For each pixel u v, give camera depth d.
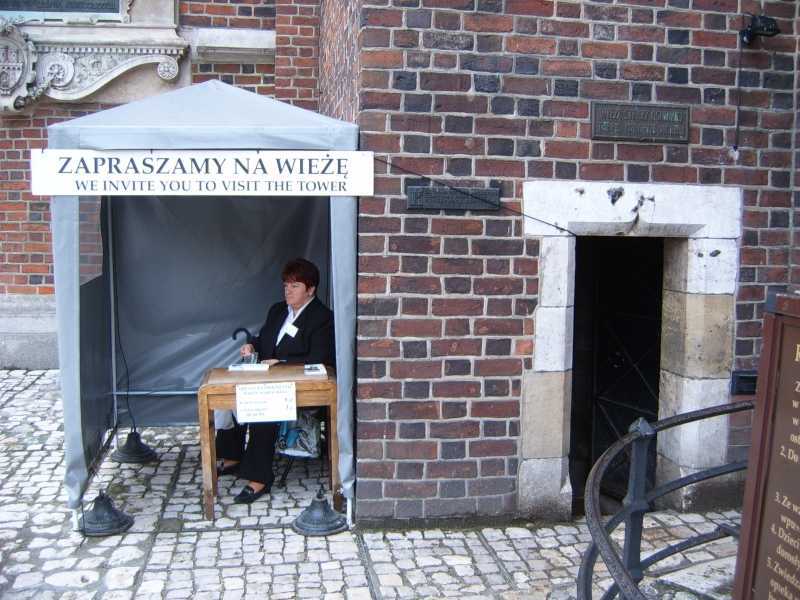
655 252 5.50
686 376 4.90
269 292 5.98
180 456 5.96
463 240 4.55
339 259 4.45
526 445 4.71
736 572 2.84
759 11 4.79
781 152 4.89
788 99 4.87
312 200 5.91
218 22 7.80
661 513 4.97
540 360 4.67
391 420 4.59
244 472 5.07
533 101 4.55
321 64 7.43
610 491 5.87
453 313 4.57
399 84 4.41
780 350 2.67
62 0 7.66
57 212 4.33
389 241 4.48
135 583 3.99
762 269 4.91
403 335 4.54
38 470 5.57
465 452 4.66
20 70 7.58
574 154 4.62
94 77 7.70
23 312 8.18
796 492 2.57
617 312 5.90
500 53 4.50
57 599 3.83
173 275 5.89
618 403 5.91
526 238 4.61
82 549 4.36
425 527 4.68
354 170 4.38
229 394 4.66
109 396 5.77
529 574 4.15
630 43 4.64
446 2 4.43
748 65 4.80
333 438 4.79
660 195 4.73
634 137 4.66
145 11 7.66
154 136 4.27
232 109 4.59
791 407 2.61
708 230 4.81
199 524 4.71
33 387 7.64
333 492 4.86
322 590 3.95
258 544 4.45
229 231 5.90
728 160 4.81
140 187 4.30
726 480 5.00
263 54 7.80
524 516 4.76
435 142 4.47
